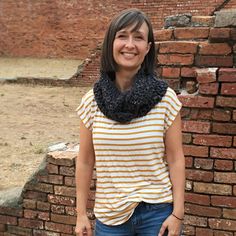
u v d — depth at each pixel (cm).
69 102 1373
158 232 253
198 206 371
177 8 1523
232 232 365
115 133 250
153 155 251
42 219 423
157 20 1575
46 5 2033
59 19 2019
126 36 254
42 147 877
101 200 263
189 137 367
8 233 439
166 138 258
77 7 1967
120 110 248
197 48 371
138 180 254
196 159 367
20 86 1652
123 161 253
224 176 361
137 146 248
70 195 407
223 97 354
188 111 365
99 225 269
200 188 369
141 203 252
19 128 1057
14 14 2106
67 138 954
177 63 378
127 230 260
